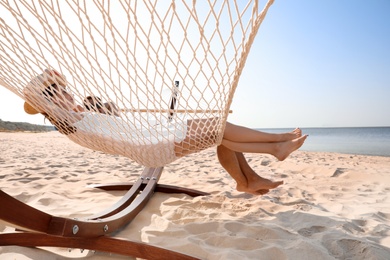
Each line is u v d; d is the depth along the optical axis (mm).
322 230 1731
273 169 4297
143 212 2008
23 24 939
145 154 1536
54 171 3605
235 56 1146
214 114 1403
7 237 1389
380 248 1474
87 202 2275
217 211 2033
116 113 1419
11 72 1175
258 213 1990
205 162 5125
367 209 2252
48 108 1359
